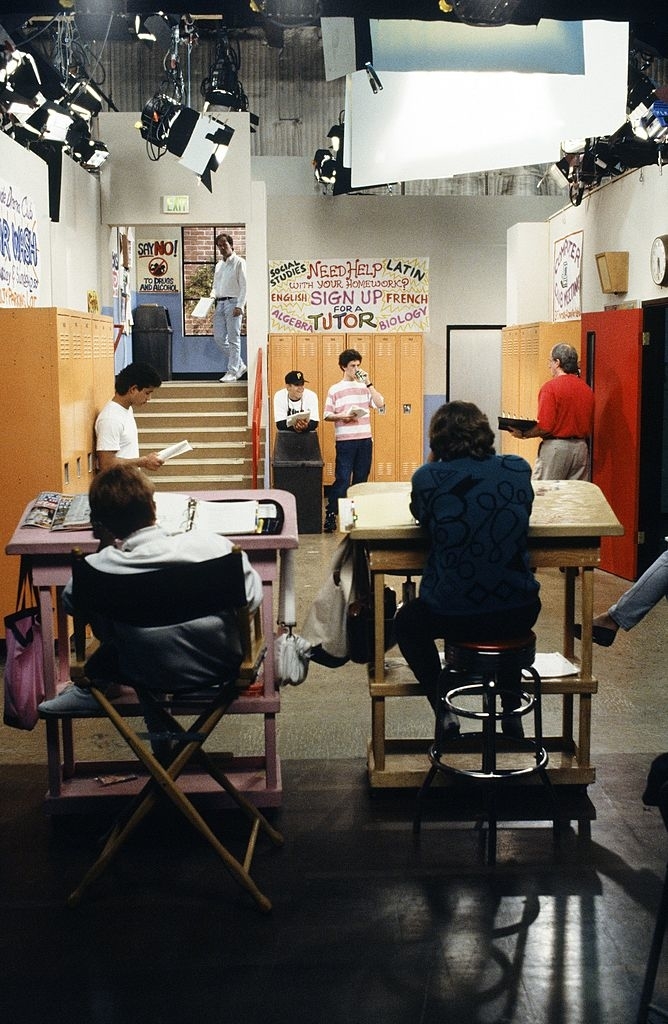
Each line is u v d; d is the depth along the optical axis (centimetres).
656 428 786
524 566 351
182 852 352
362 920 305
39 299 795
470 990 269
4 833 369
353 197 1323
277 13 479
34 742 458
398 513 384
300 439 1053
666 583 395
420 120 514
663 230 805
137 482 317
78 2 536
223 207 1088
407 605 377
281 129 1421
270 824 371
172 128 870
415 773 387
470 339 1357
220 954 288
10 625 356
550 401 795
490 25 459
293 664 363
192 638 313
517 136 514
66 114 743
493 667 341
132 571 307
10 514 587
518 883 326
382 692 383
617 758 429
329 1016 259
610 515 381
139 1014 261
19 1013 262
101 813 379
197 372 1462
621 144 769
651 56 813
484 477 350
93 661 327
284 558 365
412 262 1334
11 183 709
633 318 784
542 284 1191
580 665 407
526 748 412
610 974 276
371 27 470
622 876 330
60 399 581
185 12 543
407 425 1215
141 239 1430
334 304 1339
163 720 340
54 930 303
